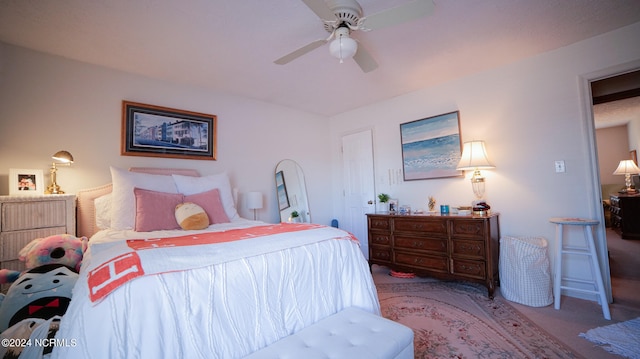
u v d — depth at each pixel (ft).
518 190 9.14
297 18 6.49
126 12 6.13
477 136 10.02
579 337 5.90
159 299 3.40
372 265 12.29
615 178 20.83
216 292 3.83
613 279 9.32
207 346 3.55
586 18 6.91
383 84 10.85
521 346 5.63
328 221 14.87
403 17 5.16
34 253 5.38
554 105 8.50
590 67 7.90
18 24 6.48
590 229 7.20
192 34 7.06
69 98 8.14
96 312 3.07
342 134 14.79
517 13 6.57
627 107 15.65
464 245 8.73
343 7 5.29
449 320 6.88
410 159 11.88
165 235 6.36
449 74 10.11
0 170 7.14
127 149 8.96
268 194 12.50
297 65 8.95
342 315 4.82
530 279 7.64
